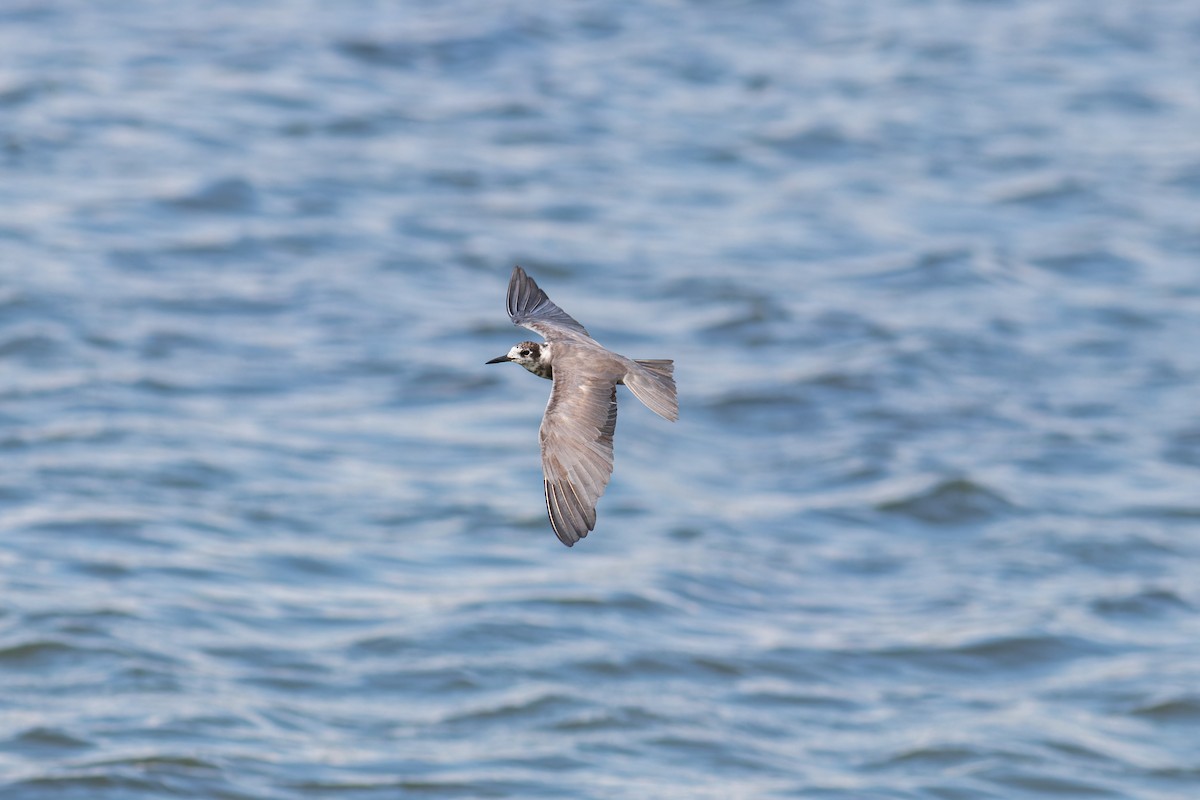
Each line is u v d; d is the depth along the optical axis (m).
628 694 20.83
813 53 55.22
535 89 50.25
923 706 21.28
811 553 25.77
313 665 21.22
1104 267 39.19
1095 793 19.22
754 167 45.03
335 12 55.91
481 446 28.72
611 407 9.59
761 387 32.09
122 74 49.25
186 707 19.88
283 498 26.09
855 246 40.06
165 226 38.81
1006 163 45.88
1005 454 29.66
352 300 35.44
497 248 38.62
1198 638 23.42
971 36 57.38
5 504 25.14
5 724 19.30
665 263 38.31
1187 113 50.12
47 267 35.69
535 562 24.55
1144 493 28.31
